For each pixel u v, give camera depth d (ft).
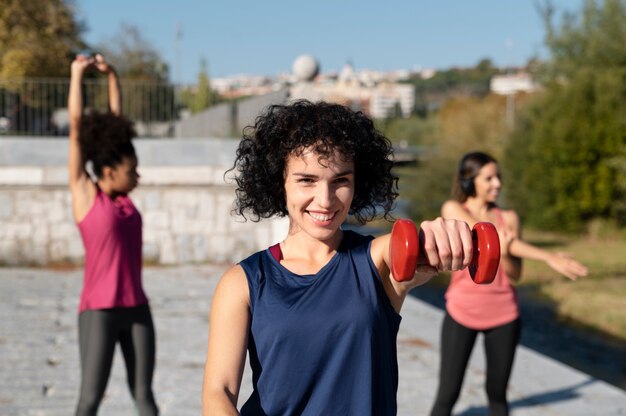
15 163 42.29
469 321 14.62
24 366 21.95
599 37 72.13
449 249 5.13
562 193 70.18
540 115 73.00
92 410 13.42
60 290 34.71
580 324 36.42
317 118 6.20
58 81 45.06
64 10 84.74
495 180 15.07
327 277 6.17
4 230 41.88
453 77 257.96
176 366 21.93
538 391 19.54
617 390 19.71
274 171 6.39
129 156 14.23
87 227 13.57
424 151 79.82
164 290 34.55
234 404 5.86
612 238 68.39
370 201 6.79
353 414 6.00
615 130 68.33
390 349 6.25
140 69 109.81
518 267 14.60
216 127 47.96
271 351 6.03
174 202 43.19
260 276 6.23
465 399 19.10
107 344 13.51
